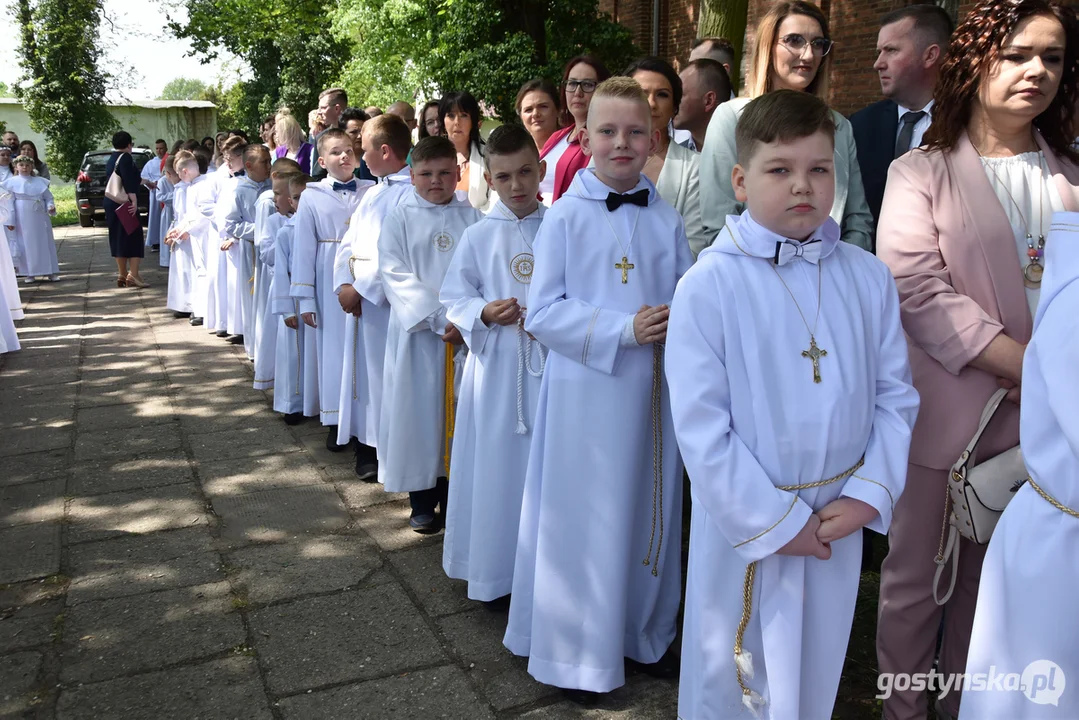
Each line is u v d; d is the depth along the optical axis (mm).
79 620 3328
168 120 33125
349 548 3945
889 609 2479
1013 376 2193
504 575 3223
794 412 2014
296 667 3008
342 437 4832
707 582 2170
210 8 23375
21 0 25922
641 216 2760
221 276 8312
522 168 3191
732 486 1979
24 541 4023
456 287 3287
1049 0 2266
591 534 2688
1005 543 1842
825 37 3297
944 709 2605
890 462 2031
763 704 2121
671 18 13375
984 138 2389
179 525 4199
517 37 11797
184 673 2979
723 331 2051
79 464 5039
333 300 5113
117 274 12719
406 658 3057
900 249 2367
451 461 3430
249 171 7270
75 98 26562
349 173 5184
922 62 3318
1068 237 1747
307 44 24062
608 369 2609
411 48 13906
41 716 2754
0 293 7633
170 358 7578
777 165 1986
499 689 2875
